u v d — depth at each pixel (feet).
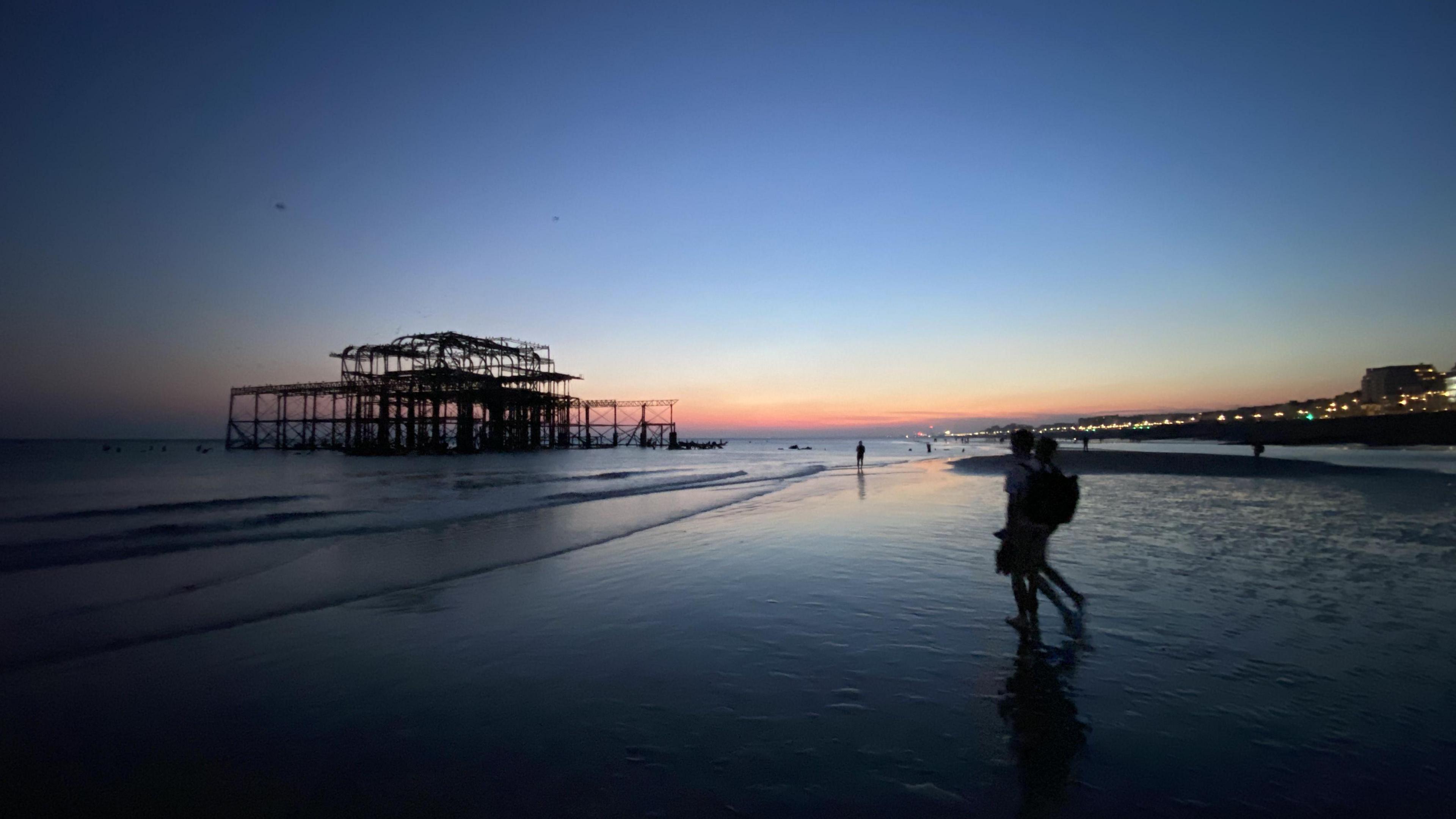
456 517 47.96
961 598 21.59
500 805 9.56
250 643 17.97
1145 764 10.23
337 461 192.44
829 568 27.02
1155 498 51.62
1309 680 13.52
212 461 195.62
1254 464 95.30
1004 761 10.47
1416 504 44.34
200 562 30.37
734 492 69.87
